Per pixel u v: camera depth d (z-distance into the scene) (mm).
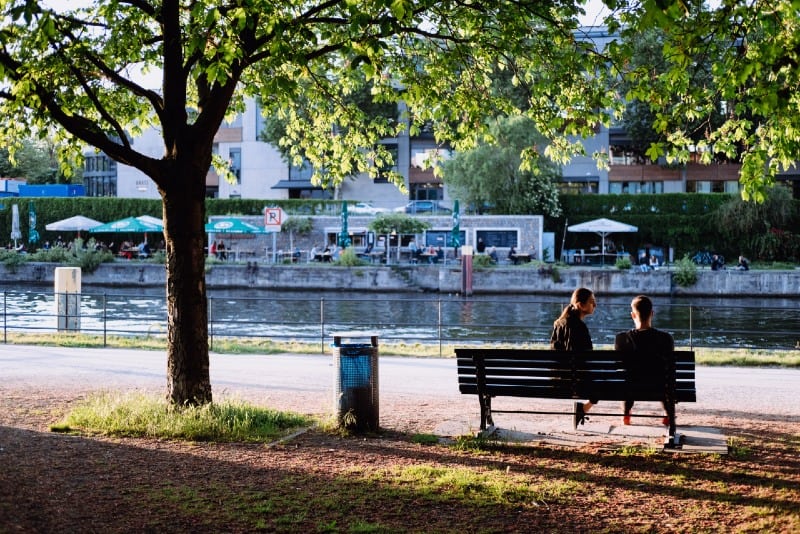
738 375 15742
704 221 65438
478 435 9680
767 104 7816
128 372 15492
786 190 63125
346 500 7070
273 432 9859
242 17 8383
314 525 6406
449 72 12773
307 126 14336
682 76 10180
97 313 40062
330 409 11617
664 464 8492
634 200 67625
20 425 9930
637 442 9500
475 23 11766
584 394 9414
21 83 9414
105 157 94062
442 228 62188
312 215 65438
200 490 7277
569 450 9109
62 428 9633
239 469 8078
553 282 53219
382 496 7199
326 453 8836
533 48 11859
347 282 54906
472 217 61938
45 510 6418
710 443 9406
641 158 76562
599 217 67750
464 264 51688
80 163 12852
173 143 10312
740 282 52406
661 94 10320
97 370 15734
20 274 59281
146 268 58000
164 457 8484
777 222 63000
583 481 7824
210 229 56156
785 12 8344
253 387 14016
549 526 6496
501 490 7367
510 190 66375
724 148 10844
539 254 61156
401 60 12836
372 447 9180
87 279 58625
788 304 48094
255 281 55750
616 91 11641
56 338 21922
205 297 10570
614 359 9258
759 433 10188
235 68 10047
